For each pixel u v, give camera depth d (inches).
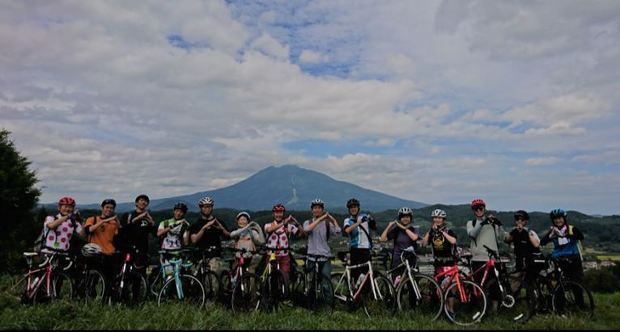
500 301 350.9
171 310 325.4
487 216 382.0
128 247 382.9
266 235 405.1
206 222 400.2
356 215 397.7
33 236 745.6
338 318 335.9
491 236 376.8
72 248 402.3
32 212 782.5
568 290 349.7
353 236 388.5
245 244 405.7
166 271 384.2
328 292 375.6
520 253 372.2
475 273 369.1
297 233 401.4
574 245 372.5
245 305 361.4
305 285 391.2
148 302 357.4
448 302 342.3
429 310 350.9
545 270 364.5
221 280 388.5
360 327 300.0
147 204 405.1
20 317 302.2
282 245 398.0
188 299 364.8
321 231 397.4
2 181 700.0
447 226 371.9
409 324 307.0
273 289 367.6
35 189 753.6
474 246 380.5
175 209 403.2
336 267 394.9
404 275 359.3
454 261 355.6
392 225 393.4
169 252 380.8
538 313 350.0
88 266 385.7
